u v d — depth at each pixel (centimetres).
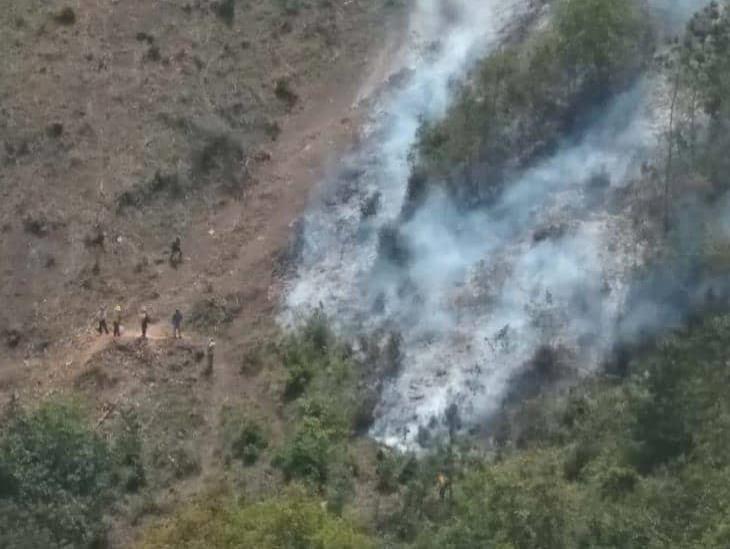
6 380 4778
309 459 4275
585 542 3497
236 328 4962
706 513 3503
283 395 4638
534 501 3600
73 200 5412
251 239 5294
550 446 4184
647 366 4288
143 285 5131
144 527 4103
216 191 5509
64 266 5188
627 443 4003
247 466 4362
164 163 5544
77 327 4978
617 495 3747
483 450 4275
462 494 3888
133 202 5406
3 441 4181
